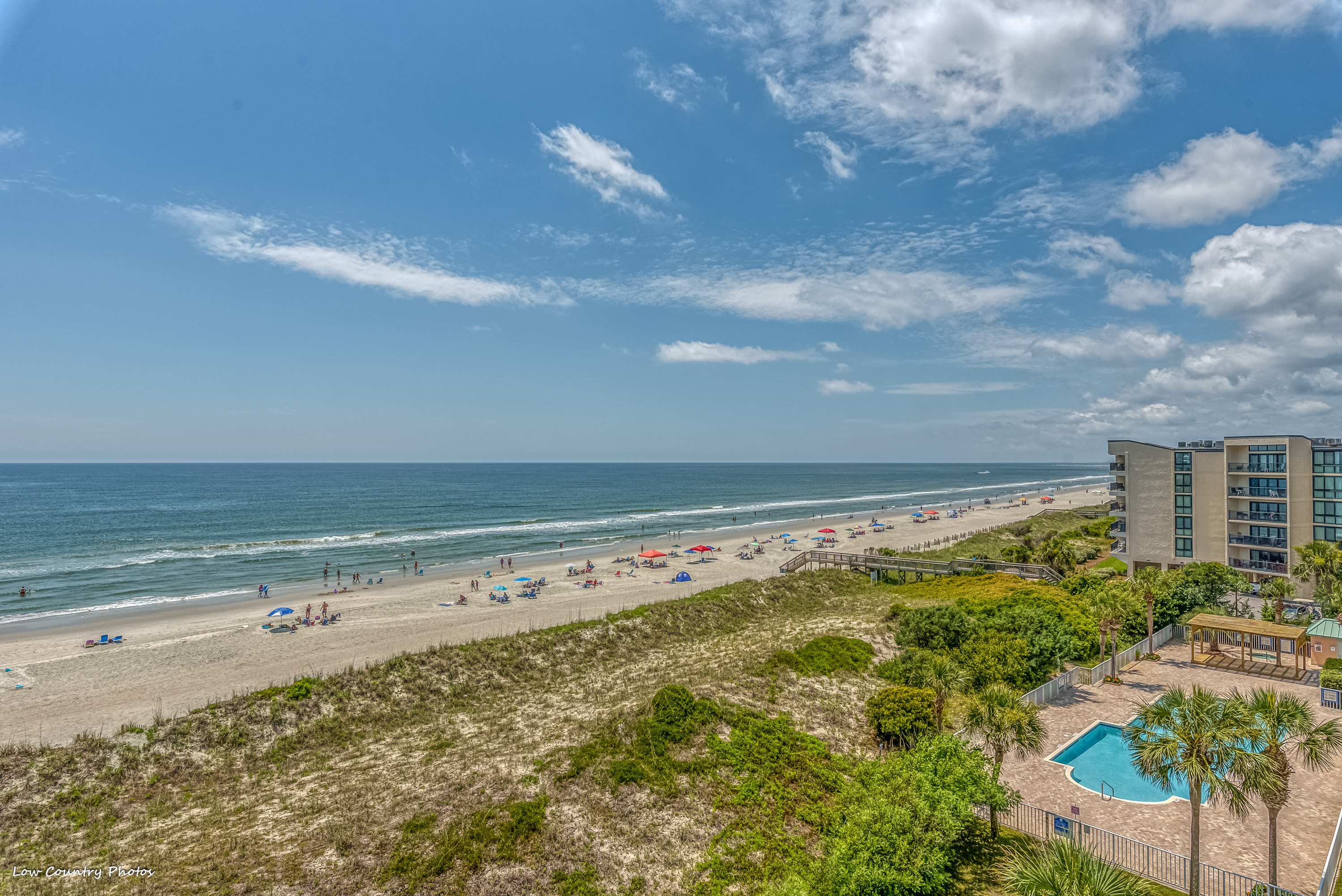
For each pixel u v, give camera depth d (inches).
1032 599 2070.6
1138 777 1155.9
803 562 3225.9
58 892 845.2
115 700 1589.6
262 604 2741.1
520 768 1107.9
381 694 1547.7
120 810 1097.4
